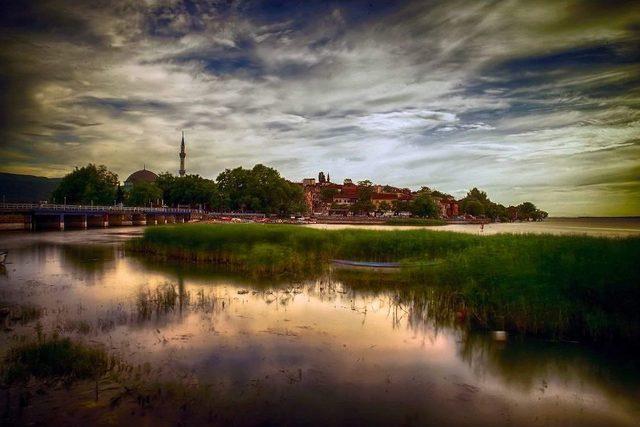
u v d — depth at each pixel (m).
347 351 12.59
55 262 32.53
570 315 14.75
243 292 20.91
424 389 10.17
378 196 188.12
